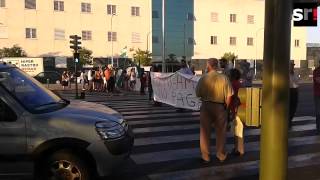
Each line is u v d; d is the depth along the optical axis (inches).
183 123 503.2
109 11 3046.3
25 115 222.5
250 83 565.9
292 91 469.4
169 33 3326.8
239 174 278.2
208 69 304.8
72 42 1082.1
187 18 3378.4
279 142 136.7
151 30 3221.0
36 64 2026.3
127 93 1180.5
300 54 3759.8
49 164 225.0
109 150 225.6
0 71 238.2
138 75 1314.0
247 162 309.0
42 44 2839.6
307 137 410.0
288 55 134.3
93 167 229.3
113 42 3061.0
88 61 2800.2
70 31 2923.2
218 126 305.9
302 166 299.7
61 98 268.5
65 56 2896.2
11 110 222.4
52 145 221.8
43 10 2834.6
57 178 225.3
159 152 340.2
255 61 3619.6
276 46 133.3
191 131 442.3
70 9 2915.8
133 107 710.5
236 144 331.9
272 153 137.2
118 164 230.4
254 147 360.8
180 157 323.6
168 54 3307.1
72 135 222.4
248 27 3607.3
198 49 3430.1
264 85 137.4
